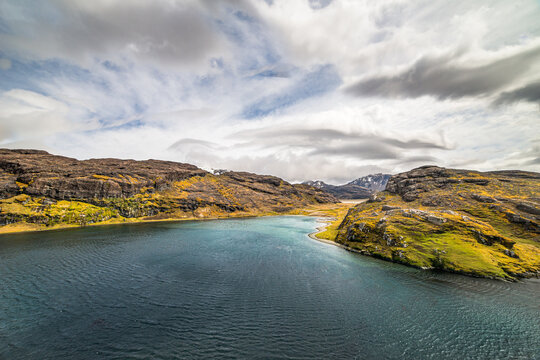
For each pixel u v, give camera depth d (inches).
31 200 6097.4
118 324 1481.3
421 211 3614.7
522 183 4896.7
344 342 1336.1
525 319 1587.1
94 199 7027.6
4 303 1734.7
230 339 1350.9
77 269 2501.2
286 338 1368.1
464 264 2500.0
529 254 2662.4
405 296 1921.8
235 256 3093.0
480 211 3816.4
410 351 1267.2
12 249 3390.7
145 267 2581.2
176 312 1635.1
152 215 7810.0
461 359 1211.9
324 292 1985.7
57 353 1212.5
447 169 6505.9
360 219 4148.6
